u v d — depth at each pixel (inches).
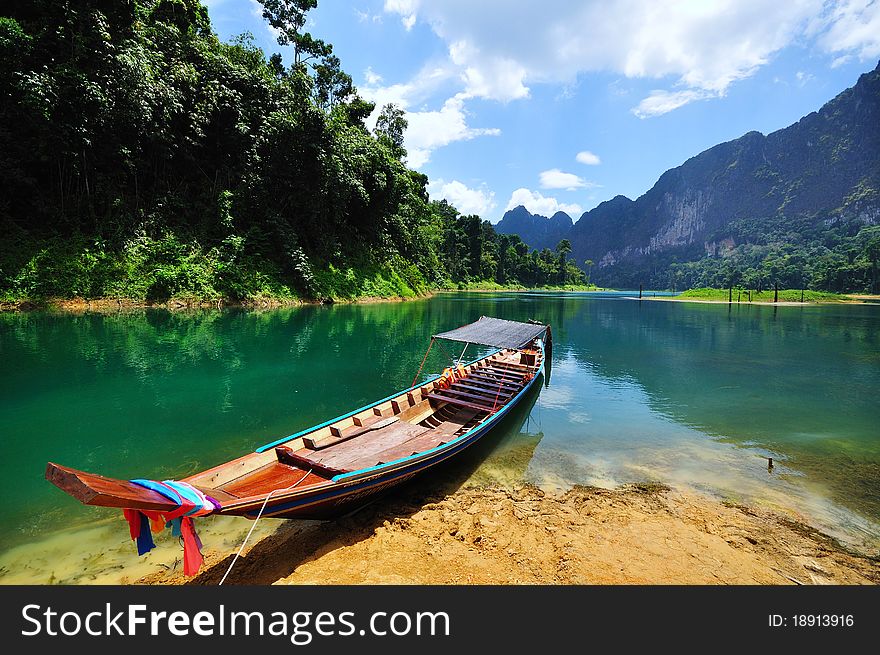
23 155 904.9
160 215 1088.8
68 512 234.7
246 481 217.2
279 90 1346.0
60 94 856.9
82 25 908.6
